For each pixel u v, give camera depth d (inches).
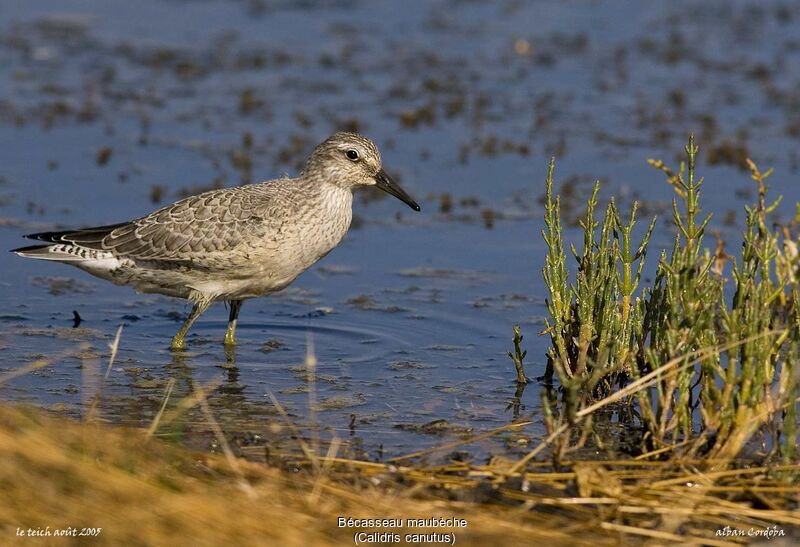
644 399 424.5
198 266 524.7
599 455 424.8
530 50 999.6
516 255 652.1
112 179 727.1
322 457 416.2
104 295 595.5
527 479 394.0
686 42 1015.6
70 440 386.3
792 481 398.0
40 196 697.6
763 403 411.2
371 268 636.1
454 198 725.9
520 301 593.3
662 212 697.6
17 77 893.8
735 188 731.4
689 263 420.8
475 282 617.0
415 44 1013.2
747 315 412.8
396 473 399.5
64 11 1055.6
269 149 782.5
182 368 509.7
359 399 480.4
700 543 357.7
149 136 800.9
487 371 514.6
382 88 911.0
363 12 1096.8
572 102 888.3
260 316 577.0
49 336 537.3
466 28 1057.5
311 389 487.5
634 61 973.2
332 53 983.6
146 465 380.2
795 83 921.5
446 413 467.8
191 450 414.0
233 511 349.7
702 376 424.5
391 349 538.3
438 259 647.1
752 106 876.0
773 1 1136.8
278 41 1007.6
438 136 820.6
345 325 565.3
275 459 412.5
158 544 327.0
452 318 572.4
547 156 789.2
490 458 417.1
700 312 418.0
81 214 675.4
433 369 515.5
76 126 810.2
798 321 417.4
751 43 1015.0
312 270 633.6
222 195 529.7
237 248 520.4
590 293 462.0
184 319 574.6
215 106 864.3
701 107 873.5
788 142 805.2
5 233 646.5
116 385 485.7
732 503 381.7
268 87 906.1
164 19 1052.5
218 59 957.2
